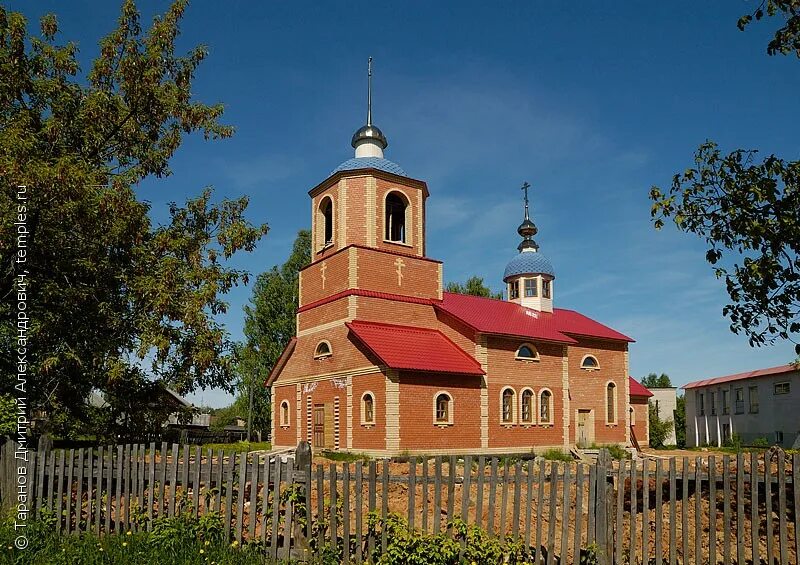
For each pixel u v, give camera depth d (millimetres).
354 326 28531
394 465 19969
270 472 10008
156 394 18062
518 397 30719
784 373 46938
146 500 11219
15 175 13156
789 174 10219
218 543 9906
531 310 37062
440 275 32438
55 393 16672
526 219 40375
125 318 16188
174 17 17609
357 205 30422
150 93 16828
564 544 8727
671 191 11320
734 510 11812
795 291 10336
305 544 9562
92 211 14586
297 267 50000
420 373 27375
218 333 16031
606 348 38094
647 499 8852
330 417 29547
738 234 10742
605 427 37125
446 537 8906
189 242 17047
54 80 16297
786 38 10133
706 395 58781
